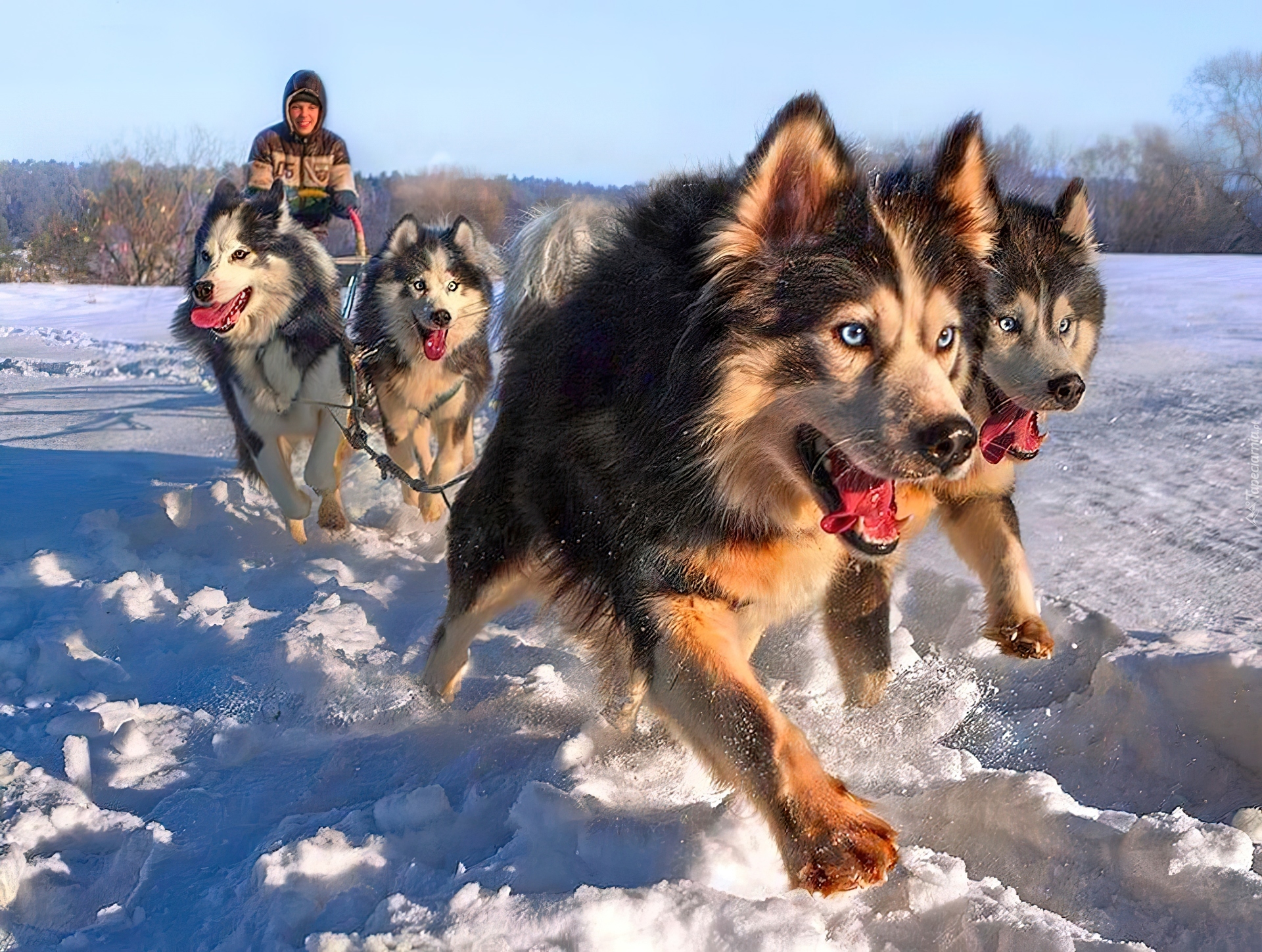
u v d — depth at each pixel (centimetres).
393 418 770
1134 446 774
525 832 306
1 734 403
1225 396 905
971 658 468
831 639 411
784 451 327
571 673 457
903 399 301
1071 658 448
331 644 486
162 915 288
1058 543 578
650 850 296
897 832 293
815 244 314
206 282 643
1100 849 297
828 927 269
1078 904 288
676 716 320
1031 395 442
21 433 986
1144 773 376
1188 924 272
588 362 359
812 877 277
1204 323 1341
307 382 667
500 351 450
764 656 466
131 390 1259
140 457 880
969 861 313
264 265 658
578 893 264
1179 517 607
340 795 356
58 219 2902
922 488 409
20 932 287
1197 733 379
